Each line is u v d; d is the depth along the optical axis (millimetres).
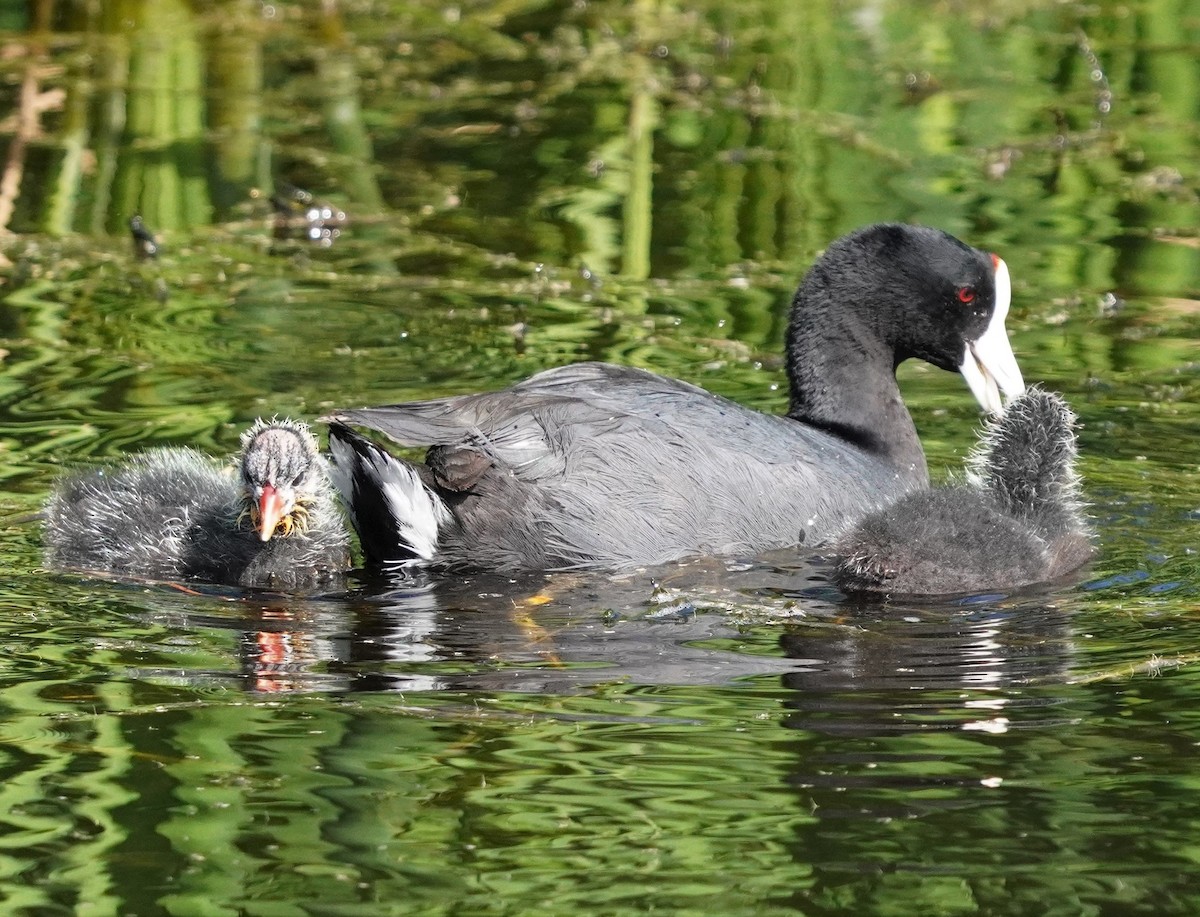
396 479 11039
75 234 18766
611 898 7004
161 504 11633
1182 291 17312
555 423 11367
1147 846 7332
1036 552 10945
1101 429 13891
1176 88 23812
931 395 15180
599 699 8953
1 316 16438
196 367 15203
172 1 25922
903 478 12680
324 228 19078
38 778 7984
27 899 6988
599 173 21016
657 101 23500
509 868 7242
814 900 6969
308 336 16172
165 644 9766
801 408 13203
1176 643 9664
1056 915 6824
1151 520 11953
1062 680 9125
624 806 7754
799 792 7867
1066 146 21500
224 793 7859
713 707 8828
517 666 9461
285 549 11258
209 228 19203
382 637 9945
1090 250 18422
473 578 11133
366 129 22359
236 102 22922
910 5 27641
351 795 7855
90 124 21953
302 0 26609
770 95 22844
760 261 18281
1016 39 25969
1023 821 7570
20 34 24781
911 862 7242
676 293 17406
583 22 26859
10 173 20250
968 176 20828
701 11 27531
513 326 16500
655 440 11414
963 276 13016
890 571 10711
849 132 21984
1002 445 12016
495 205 19969
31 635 9875
